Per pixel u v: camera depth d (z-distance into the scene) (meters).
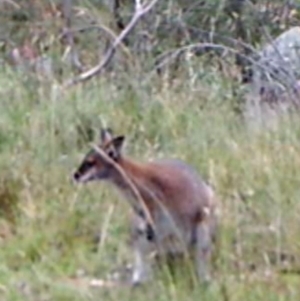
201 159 13.09
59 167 12.77
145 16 19.56
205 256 10.88
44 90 15.50
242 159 13.01
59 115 14.12
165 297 10.17
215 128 14.16
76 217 12.00
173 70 17.03
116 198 12.17
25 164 12.84
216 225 11.16
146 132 14.23
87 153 12.80
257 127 14.26
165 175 11.05
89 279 10.94
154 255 10.94
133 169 11.12
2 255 11.34
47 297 10.37
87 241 11.75
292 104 15.78
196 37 19.88
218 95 16.08
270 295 10.27
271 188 12.14
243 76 17.72
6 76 16.20
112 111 14.71
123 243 11.45
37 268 11.02
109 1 20.59
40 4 20.50
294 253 11.26
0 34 19.80
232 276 10.62
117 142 11.35
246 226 11.66
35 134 13.54
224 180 12.45
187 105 15.13
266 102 16.23
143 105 14.96
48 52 18.28
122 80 16.34
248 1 20.56
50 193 12.34
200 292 10.20
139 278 10.79
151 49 18.55
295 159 12.98
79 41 19.22
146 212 10.95
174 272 10.80
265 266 11.02
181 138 13.90
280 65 17.38
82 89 15.66
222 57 17.70
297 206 11.85
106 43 19.16
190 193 10.98
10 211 12.21
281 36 19.02
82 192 12.31
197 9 20.38
